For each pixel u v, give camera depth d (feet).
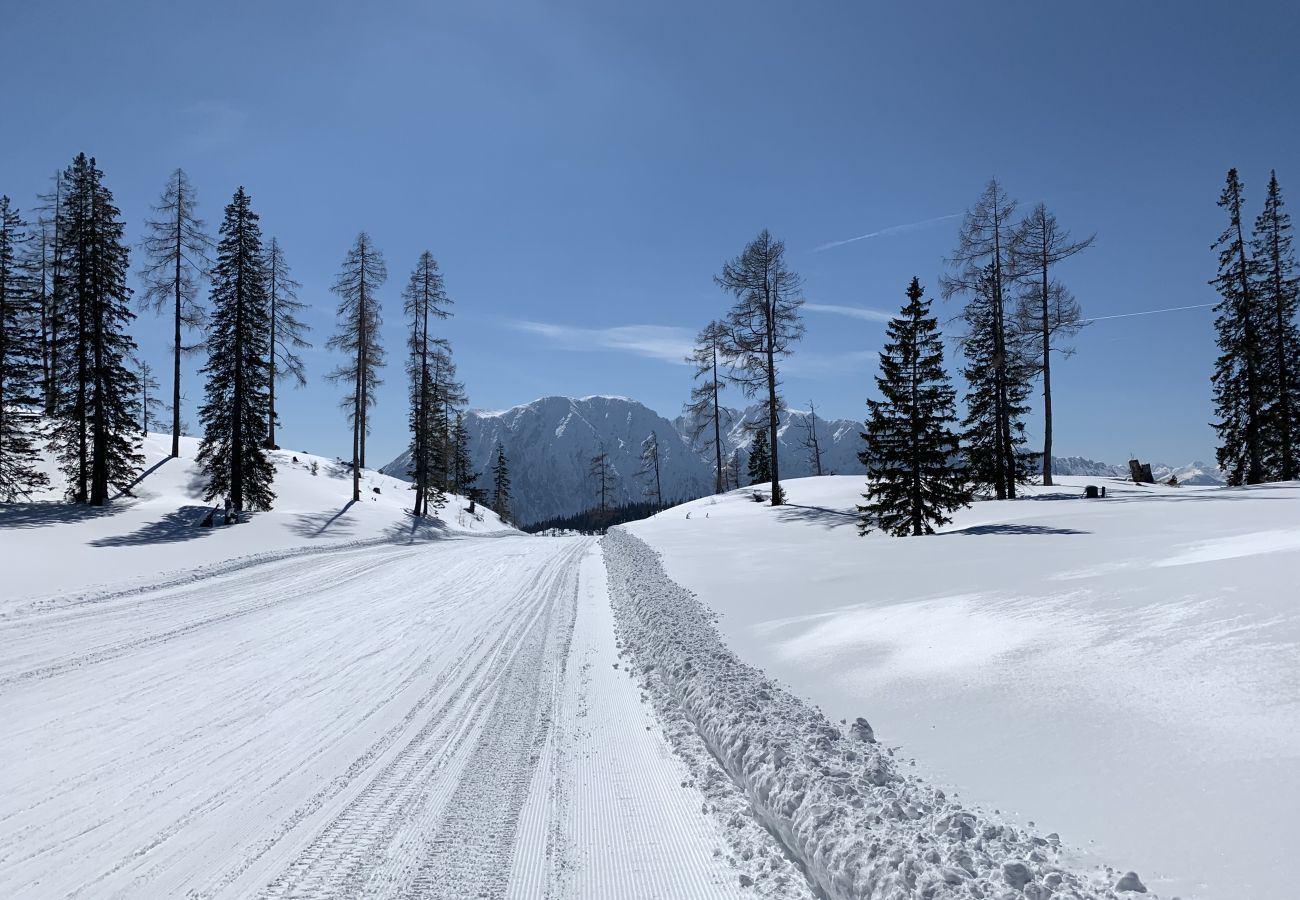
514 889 11.80
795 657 21.91
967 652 18.48
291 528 78.28
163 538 65.92
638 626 30.94
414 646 29.91
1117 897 8.03
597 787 15.88
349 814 14.64
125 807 14.97
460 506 160.45
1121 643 16.30
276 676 25.43
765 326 96.53
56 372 86.02
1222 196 100.01
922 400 63.10
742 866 12.27
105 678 25.08
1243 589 18.04
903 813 11.08
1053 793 11.00
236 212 93.66
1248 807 9.20
